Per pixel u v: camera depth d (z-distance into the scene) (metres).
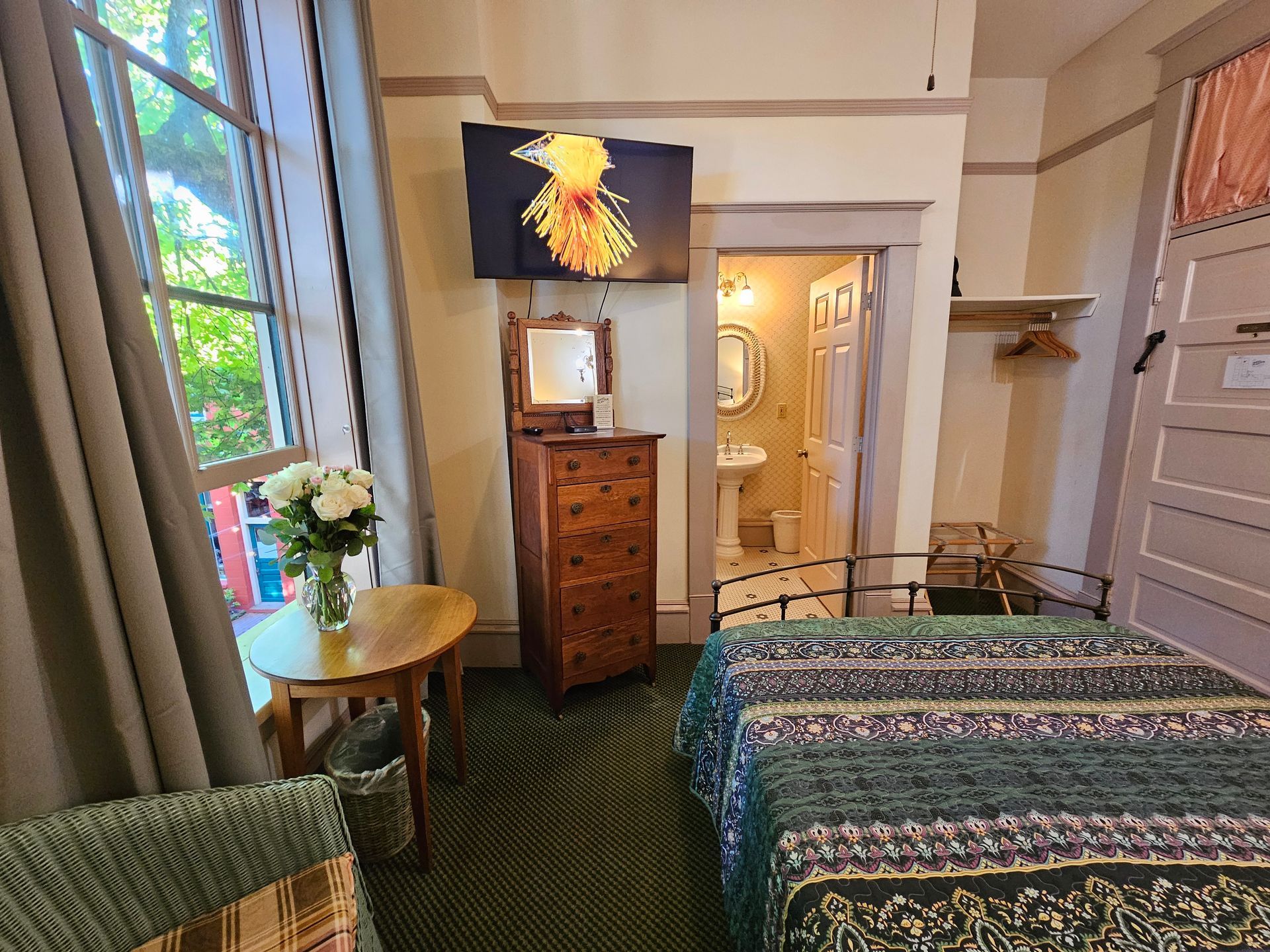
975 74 2.79
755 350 3.70
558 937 1.21
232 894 0.82
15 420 0.73
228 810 0.81
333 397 1.75
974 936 0.63
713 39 2.14
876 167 2.24
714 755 1.42
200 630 0.93
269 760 1.44
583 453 1.89
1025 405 3.01
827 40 2.15
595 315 2.32
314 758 1.66
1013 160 2.88
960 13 2.14
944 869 0.72
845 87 2.18
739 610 1.66
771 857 0.82
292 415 1.75
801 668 1.26
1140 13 2.26
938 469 3.23
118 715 0.79
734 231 2.25
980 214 2.94
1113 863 0.72
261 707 1.42
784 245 2.27
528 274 2.00
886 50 2.16
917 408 2.46
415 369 1.94
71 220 0.72
